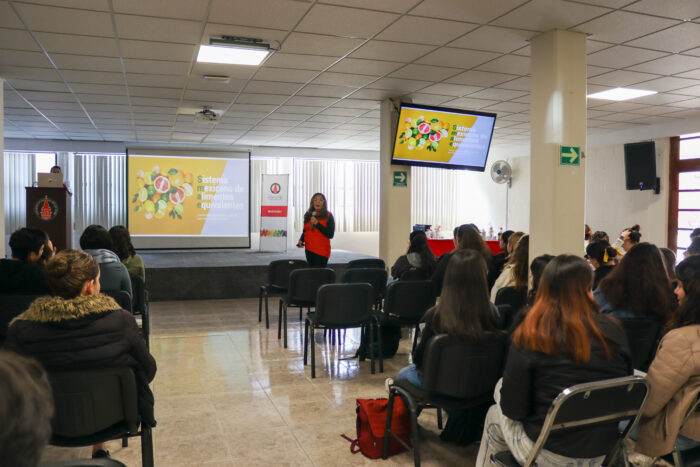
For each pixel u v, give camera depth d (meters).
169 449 3.09
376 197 14.38
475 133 7.09
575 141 4.64
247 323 6.63
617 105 7.80
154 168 11.56
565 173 4.62
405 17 4.29
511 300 3.94
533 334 1.86
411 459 2.97
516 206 12.84
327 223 7.03
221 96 7.43
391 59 5.54
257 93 7.23
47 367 2.04
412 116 6.73
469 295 2.54
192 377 4.43
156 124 9.89
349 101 7.76
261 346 5.46
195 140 12.13
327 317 4.39
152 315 7.15
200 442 3.19
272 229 12.16
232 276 8.70
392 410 2.98
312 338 4.44
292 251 12.46
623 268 2.83
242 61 5.62
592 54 5.25
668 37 4.71
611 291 2.85
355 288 4.40
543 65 4.68
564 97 4.59
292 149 13.38
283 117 9.12
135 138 11.77
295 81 6.53
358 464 2.92
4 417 0.60
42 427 0.66
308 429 3.39
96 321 2.11
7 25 4.50
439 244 9.05
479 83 6.58
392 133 7.56
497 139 11.62
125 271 4.17
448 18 4.30
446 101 7.70
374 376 4.47
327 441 3.21
